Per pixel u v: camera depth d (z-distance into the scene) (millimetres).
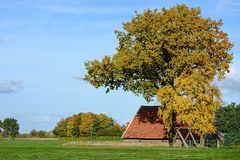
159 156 47625
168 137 90062
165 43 79562
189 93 79938
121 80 86062
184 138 87438
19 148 64938
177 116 84750
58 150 58719
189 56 80188
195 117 79625
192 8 83312
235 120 83812
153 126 94625
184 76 80625
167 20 81000
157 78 85312
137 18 83500
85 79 86625
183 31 82125
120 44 85188
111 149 61531
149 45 80000
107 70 85625
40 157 46875
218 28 83750
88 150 58500
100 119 198750
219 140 84625
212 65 81375
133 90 84938
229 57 83125
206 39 82062
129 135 94625
